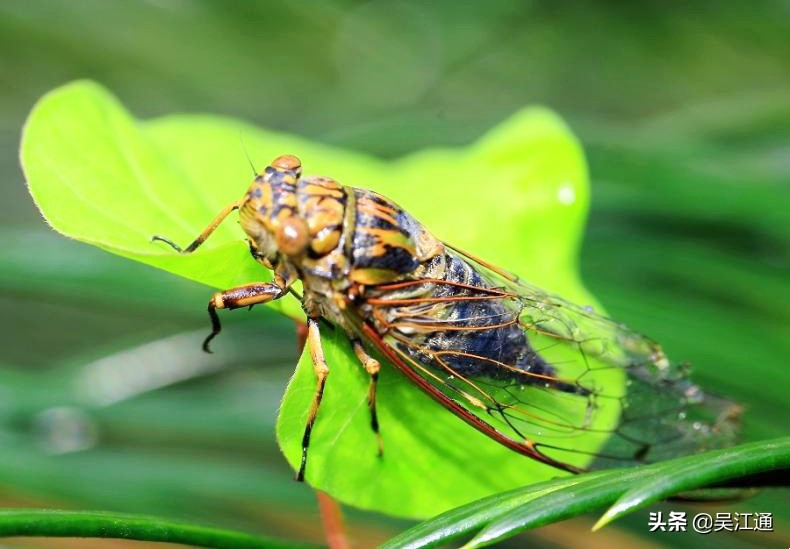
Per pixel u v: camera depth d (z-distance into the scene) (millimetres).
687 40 348
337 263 205
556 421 208
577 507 180
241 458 248
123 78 323
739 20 338
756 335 231
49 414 244
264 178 206
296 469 196
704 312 233
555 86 364
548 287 216
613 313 232
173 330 254
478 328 208
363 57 353
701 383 228
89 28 319
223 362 252
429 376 204
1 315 324
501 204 219
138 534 185
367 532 234
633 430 210
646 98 354
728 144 260
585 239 243
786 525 223
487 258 216
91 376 249
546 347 211
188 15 332
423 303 208
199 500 235
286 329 254
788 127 260
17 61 312
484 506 184
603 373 211
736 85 339
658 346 213
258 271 206
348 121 340
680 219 244
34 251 245
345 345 204
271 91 342
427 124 270
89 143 200
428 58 360
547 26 363
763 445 182
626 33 355
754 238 244
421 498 200
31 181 195
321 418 197
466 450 203
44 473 235
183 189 206
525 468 204
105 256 245
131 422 243
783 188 243
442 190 220
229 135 214
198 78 331
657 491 179
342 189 209
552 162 220
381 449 200
